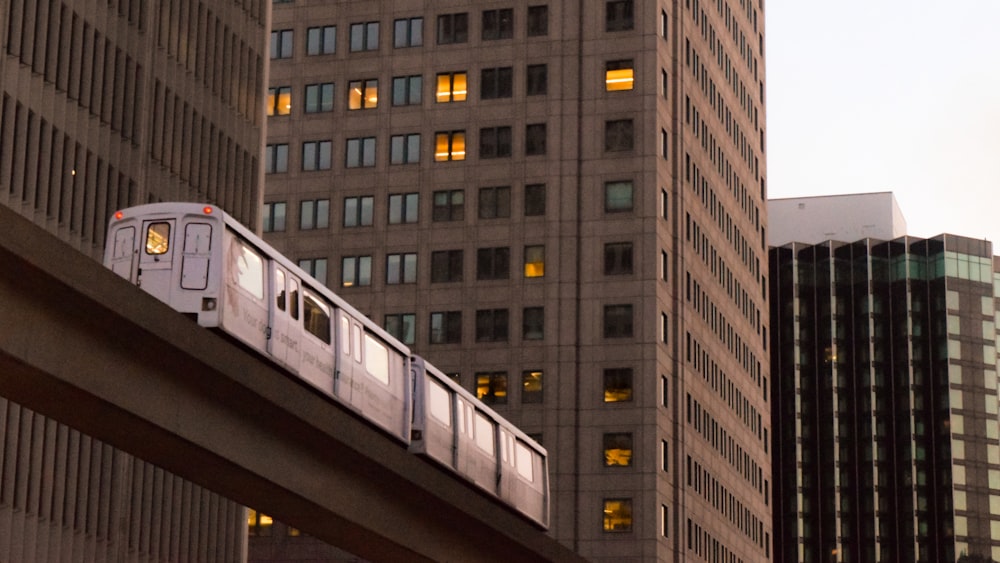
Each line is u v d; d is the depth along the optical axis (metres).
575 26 129.12
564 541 120.50
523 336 124.81
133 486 70.31
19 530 60.69
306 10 134.38
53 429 63.69
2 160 60.97
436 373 56.62
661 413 123.38
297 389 41.28
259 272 44.75
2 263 31.72
